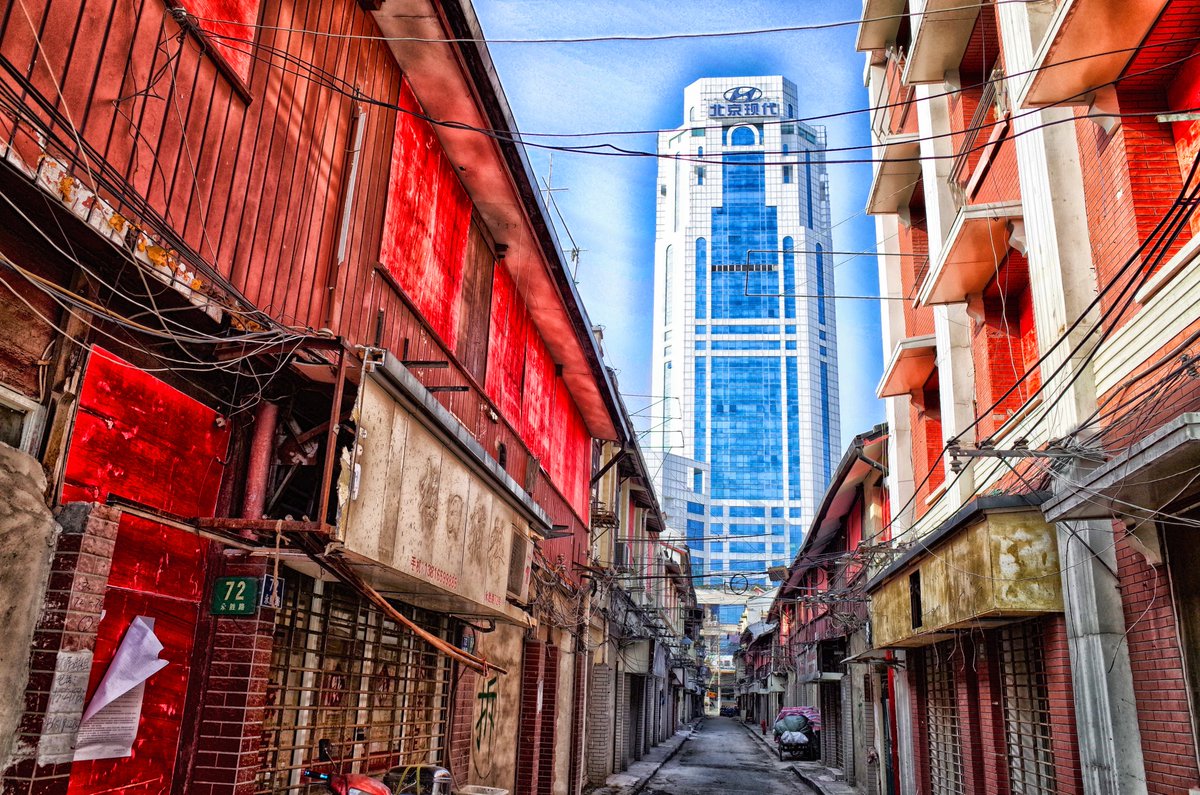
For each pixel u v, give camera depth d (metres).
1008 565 8.66
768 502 130.88
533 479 13.30
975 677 11.74
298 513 5.78
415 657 8.91
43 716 3.70
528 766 13.20
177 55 4.75
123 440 4.48
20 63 3.69
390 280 7.62
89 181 3.96
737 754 34.50
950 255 11.09
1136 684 7.32
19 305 3.89
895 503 17.05
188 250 4.41
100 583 4.05
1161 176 7.66
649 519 30.72
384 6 7.42
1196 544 6.52
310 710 6.53
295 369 5.30
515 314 12.62
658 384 144.75
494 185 10.02
